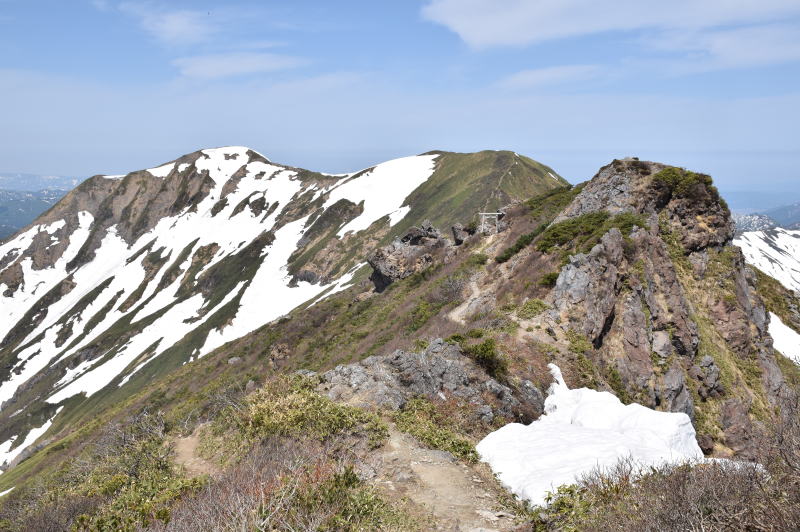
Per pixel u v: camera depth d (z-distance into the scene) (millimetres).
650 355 24844
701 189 35906
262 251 140750
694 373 25562
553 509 9656
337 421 14969
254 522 8578
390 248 66688
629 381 22797
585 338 23000
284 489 9422
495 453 13234
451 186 132250
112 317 146625
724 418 24469
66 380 121938
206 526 9539
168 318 131375
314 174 186750
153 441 20828
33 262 180125
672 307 27781
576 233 34875
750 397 26625
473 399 16984
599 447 11984
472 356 19156
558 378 19547
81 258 179250
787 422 8031
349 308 65875
